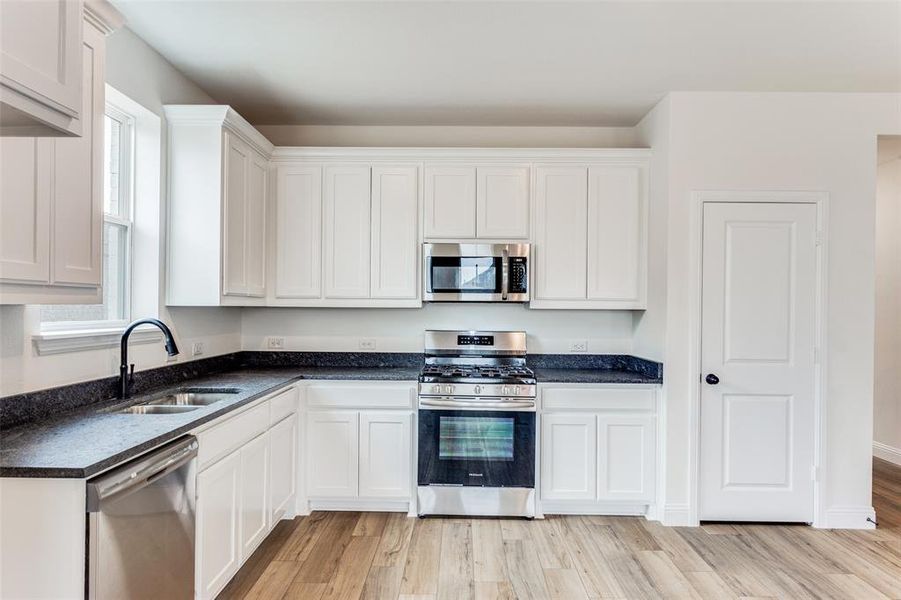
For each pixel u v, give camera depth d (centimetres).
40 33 119
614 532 303
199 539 199
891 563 268
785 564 266
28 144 148
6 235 141
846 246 317
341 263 348
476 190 347
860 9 226
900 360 425
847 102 317
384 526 307
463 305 381
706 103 316
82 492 142
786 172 317
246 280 312
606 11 230
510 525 311
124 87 244
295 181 348
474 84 310
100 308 248
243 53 271
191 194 278
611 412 322
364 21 239
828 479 314
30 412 191
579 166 346
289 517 314
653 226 337
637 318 366
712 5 224
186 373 297
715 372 316
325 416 322
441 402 316
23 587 143
